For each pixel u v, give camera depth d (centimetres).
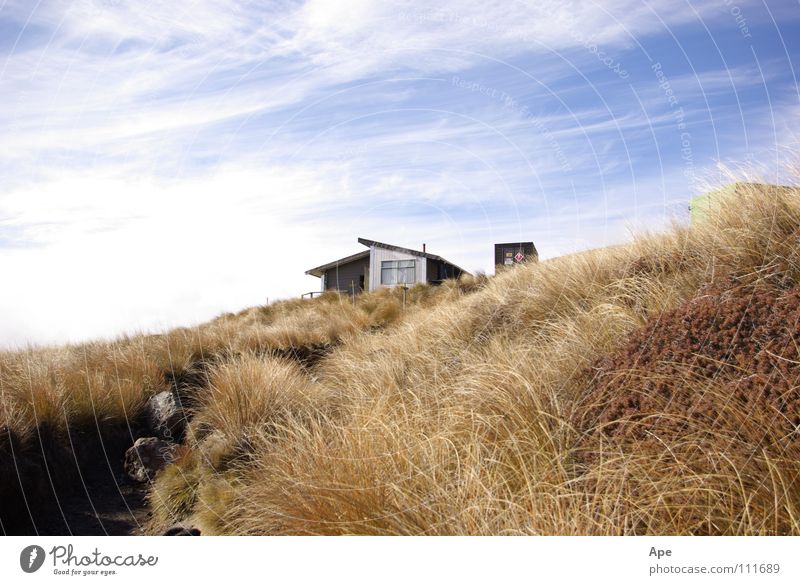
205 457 444
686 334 320
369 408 424
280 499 321
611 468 258
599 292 507
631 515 239
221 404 523
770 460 224
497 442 306
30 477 391
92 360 683
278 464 370
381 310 1244
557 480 264
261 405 516
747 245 401
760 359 275
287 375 608
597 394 321
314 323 1148
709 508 223
